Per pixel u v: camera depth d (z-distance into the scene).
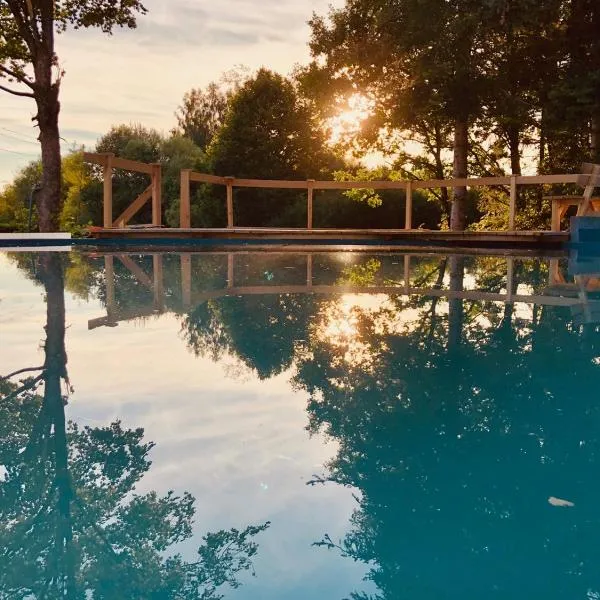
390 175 16.02
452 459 1.53
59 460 1.50
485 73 11.41
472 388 2.14
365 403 1.98
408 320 3.45
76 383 2.17
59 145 13.00
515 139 13.34
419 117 12.24
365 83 12.48
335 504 1.28
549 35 11.23
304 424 1.78
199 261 6.98
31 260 6.87
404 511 1.26
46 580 1.01
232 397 2.03
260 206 22.97
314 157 23.53
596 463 1.53
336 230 10.05
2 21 12.85
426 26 10.88
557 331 3.13
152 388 2.12
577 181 7.91
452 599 0.97
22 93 12.52
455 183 9.67
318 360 2.54
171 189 27.89
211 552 1.09
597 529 1.21
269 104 23.66
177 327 3.22
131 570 1.03
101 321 3.37
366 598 0.94
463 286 4.92
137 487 1.36
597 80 10.09
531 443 1.66
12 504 1.28
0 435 1.67
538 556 1.09
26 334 3.01
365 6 12.44
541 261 7.03
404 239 9.95
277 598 0.96
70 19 13.28
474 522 1.21
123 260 6.97
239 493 1.34
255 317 3.54
